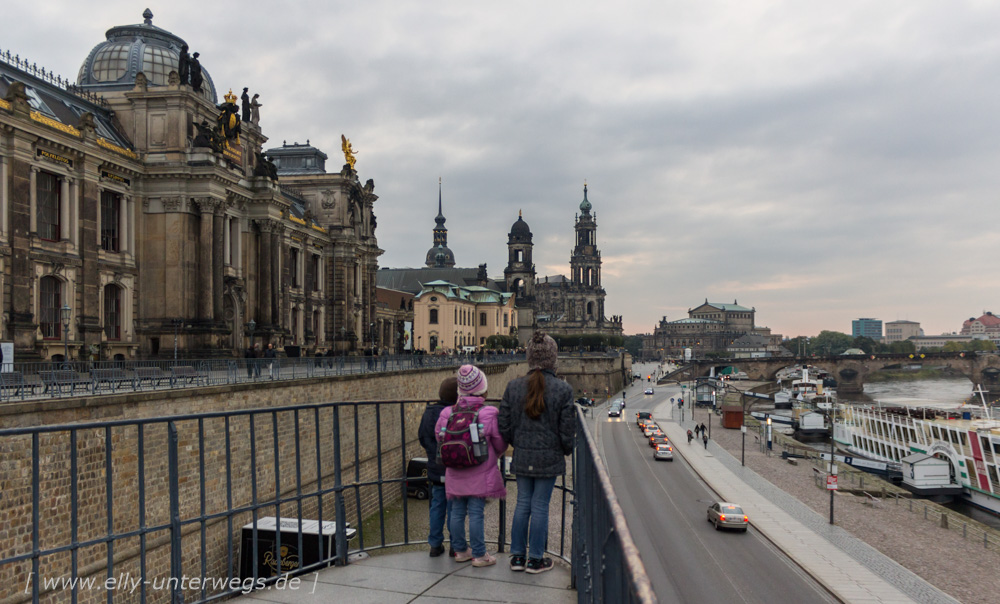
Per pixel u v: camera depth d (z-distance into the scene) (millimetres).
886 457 105438
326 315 104875
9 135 50844
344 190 107875
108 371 35125
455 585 11469
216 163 67375
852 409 123312
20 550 27000
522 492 11750
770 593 44125
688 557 51000
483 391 12289
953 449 87188
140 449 11016
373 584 11633
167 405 34938
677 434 126000
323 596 11234
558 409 11156
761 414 182375
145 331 64812
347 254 107000
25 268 51906
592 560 8273
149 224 65812
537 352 11484
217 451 38500
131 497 32406
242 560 30828
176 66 76688
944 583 47219
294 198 106438
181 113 66625
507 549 14125
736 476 84250
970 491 83312
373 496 56000
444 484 13039
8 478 26672
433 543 12992
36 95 59594
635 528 58625
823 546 54594
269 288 78625
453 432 11906
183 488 35500
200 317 66750
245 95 84562
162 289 65438
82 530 29641
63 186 56438
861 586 45406
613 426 136375
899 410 120188
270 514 42375
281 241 81188
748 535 57750
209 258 67125
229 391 39844
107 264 61312
